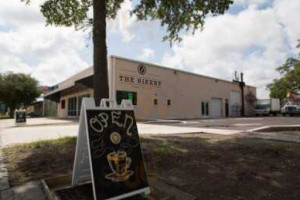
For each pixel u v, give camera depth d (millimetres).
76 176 3451
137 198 3168
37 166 4672
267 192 3457
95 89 6059
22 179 4043
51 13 7863
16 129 12750
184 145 6340
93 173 2848
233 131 10094
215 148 5973
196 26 6586
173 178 3979
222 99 32562
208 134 9023
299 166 4516
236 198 3275
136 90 21781
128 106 3551
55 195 3213
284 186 3650
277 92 39969
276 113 36188
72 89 27016
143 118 22094
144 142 6570
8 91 36750
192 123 16875
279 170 4328
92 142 2980
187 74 27375
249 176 4043
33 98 39625
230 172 4238
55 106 35406
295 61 36344
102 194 2822
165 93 24578
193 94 28000
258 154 5391
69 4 7906
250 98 37438
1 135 9992
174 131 10367
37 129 12461
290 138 7609
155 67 23734
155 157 5027
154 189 3486
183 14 6273
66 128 12859
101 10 6262
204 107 29516
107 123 3201
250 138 7793
